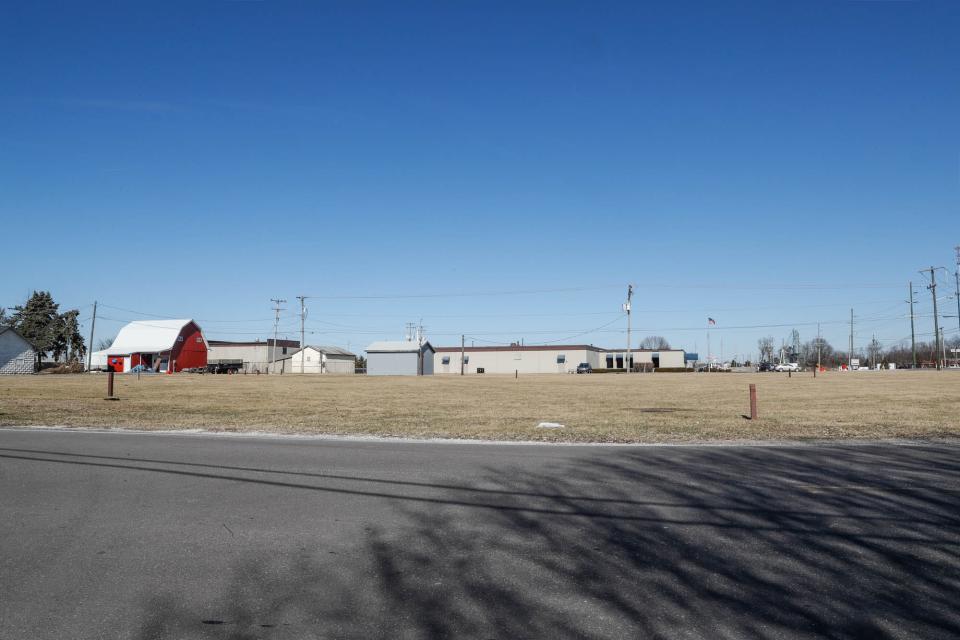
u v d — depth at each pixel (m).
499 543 6.69
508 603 5.13
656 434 16.14
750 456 12.44
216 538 6.90
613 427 17.77
